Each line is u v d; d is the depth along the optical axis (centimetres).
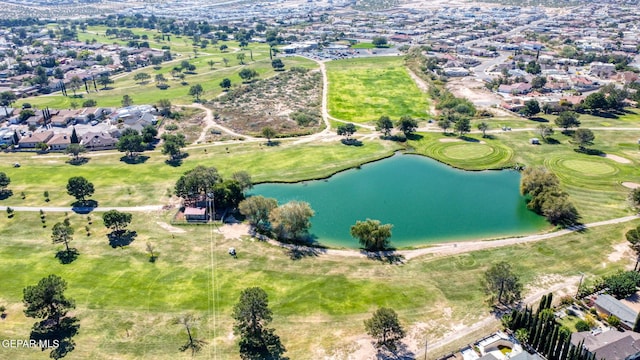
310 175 19812
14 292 12388
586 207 16600
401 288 12412
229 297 12188
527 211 16850
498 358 9712
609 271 12900
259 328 10931
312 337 10781
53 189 18675
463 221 16200
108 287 12600
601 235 14750
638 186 18000
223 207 16775
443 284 12556
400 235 15375
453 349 10344
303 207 14938
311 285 12606
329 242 15025
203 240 14950
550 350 9900
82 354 10388
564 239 14638
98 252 14288
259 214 15738
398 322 10438
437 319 11256
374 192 18462
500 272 11381
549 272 12925
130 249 14438
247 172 19638
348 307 11725
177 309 11756
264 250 14375
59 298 11062
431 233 15475
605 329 10675
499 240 14762
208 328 11125
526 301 11769
